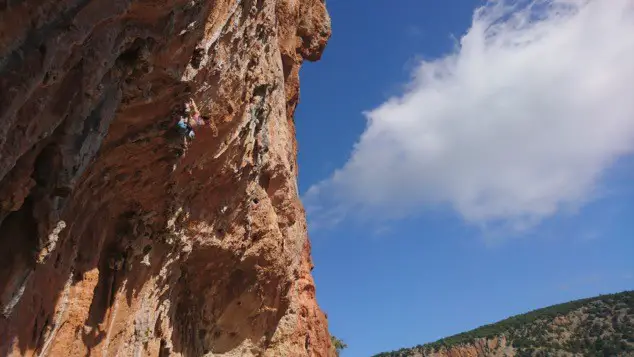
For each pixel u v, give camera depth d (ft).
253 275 67.56
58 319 32.19
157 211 44.57
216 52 40.73
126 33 27.73
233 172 53.88
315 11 98.27
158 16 29.37
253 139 57.52
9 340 26.96
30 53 20.53
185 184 47.21
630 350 374.43
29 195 26.13
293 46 91.50
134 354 44.57
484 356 458.50
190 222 50.88
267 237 66.95
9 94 19.86
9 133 21.49
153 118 36.42
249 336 72.79
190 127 39.29
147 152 38.22
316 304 108.47
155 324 49.98
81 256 35.27
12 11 19.57
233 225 59.82
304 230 97.19
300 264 89.51
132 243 42.04
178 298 57.67
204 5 34.04
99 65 25.82
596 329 422.82
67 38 22.13
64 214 31.48
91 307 37.83
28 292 28.48
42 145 25.22
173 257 50.57
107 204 38.70
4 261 25.22
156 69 32.89
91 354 37.24
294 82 93.50
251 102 53.98
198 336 62.44
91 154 28.50
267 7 51.88
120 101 30.78
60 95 24.23
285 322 81.25
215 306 64.54
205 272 60.23
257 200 64.49
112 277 40.60
